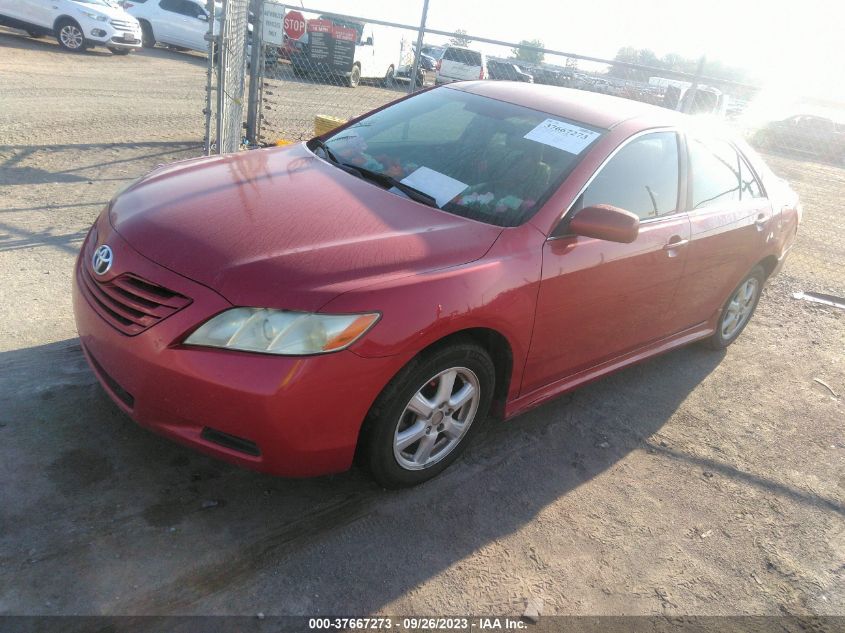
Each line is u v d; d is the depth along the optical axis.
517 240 3.01
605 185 3.41
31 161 7.06
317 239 2.70
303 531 2.72
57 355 3.56
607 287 3.40
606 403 4.15
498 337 3.01
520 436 3.65
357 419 2.56
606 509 3.22
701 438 3.97
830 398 4.72
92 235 3.04
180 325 2.42
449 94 4.11
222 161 3.58
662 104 14.24
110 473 2.82
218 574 2.46
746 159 4.72
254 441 2.45
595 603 2.67
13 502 2.58
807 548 3.20
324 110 13.16
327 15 7.84
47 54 14.84
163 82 13.74
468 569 2.71
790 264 7.86
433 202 3.22
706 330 4.73
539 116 3.70
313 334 2.38
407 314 2.53
